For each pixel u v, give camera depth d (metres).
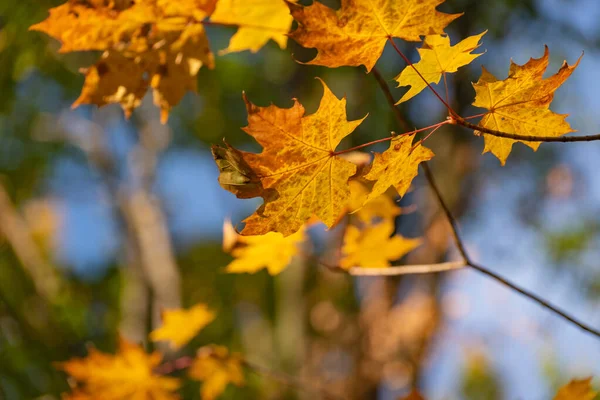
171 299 4.35
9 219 4.46
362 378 3.57
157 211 4.96
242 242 1.41
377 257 1.47
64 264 5.64
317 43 0.86
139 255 4.63
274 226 0.89
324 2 3.23
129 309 4.41
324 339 4.03
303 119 0.85
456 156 3.94
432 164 4.03
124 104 1.20
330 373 3.84
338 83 4.20
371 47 0.87
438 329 3.76
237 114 5.47
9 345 3.68
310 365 3.90
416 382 3.59
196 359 1.76
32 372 3.66
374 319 3.78
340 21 0.84
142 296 4.37
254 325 4.87
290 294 4.37
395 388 3.59
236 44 1.33
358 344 3.74
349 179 0.93
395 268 1.40
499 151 0.97
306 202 0.90
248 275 5.52
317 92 4.43
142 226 4.79
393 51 3.78
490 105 0.92
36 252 4.43
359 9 0.83
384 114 3.87
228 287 5.62
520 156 4.73
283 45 1.36
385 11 0.83
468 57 0.85
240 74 5.16
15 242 4.38
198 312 1.71
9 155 5.32
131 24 1.15
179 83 1.21
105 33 1.15
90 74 1.17
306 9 0.83
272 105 0.85
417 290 3.79
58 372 3.70
